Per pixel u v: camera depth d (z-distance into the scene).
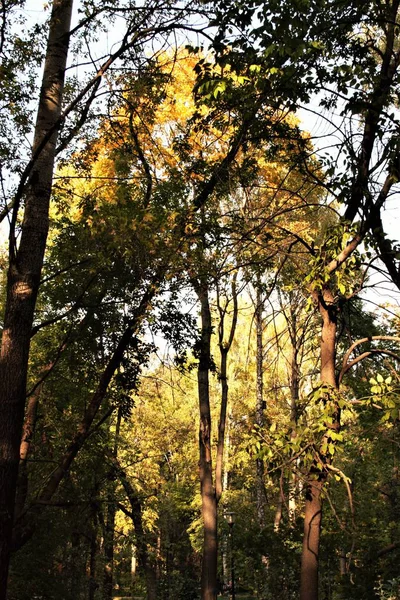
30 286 7.93
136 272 9.88
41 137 8.59
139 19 9.01
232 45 8.38
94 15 8.78
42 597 15.54
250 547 15.02
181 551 38.00
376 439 12.89
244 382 32.56
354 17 8.47
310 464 8.39
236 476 38.06
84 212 9.99
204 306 15.34
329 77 8.77
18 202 7.98
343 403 8.52
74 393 14.33
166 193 10.93
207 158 13.24
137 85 9.85
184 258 9.52
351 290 9.32
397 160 8.96
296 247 11.41
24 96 9.31
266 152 10.14
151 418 29.48
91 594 19.41
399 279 9.37
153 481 27.16
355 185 9.24
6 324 7.75
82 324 10.73
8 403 7.34
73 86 10.21
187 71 14.53
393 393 8.57
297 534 14.49
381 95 8.86
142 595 27.64
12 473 7.13
